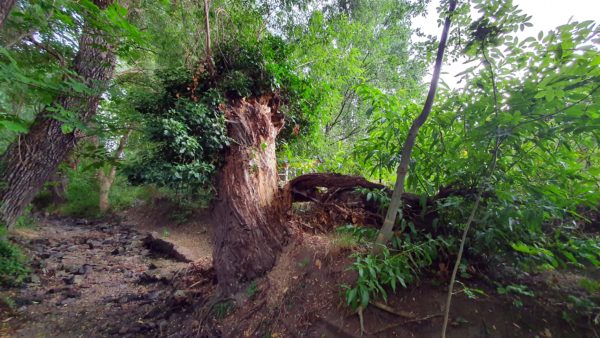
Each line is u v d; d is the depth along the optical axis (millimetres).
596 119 2041
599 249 2389
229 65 5117
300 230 4750
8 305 4805
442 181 3373
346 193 4453
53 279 6441
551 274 2744
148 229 11750
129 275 6961
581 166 2680
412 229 3150
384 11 9406
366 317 2875
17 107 6262
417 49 3018
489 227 2688
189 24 5504
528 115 2262
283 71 5453
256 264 4234
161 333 4098
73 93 4301
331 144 7387
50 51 4836
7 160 5223
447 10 2549
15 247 6793
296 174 6875
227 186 4578
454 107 2980
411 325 2689
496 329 2443
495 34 2357
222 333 3730
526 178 2736
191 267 5988
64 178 14273
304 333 3117
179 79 4656
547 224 2904
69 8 3936
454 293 2785
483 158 2725
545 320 2375
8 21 4395
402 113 3557
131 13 6266
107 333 4164
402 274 2816
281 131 5953
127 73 6383
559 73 2148
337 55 8117
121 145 7871
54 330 4258
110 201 14781
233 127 4820
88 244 9719
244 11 5902
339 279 3357
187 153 4020
